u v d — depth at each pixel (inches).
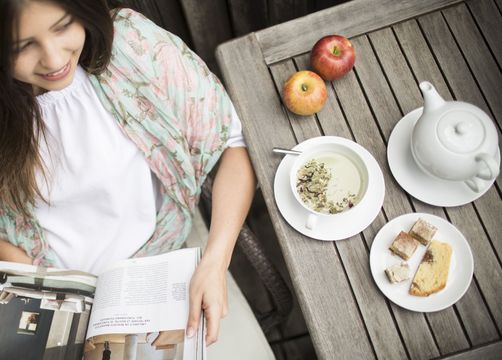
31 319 29.4
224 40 58.6
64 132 31.1
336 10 34.7
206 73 32.7
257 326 38.9
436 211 29.8
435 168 27.6
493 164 25.4
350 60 31.7
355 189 30.1
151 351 27.9
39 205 34.1
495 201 29.4
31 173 30.6
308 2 54.6
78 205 34.7
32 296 29.9
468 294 28.0
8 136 28.0
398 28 34.0
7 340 28.8
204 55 60.4
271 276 39.6
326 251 29.5
